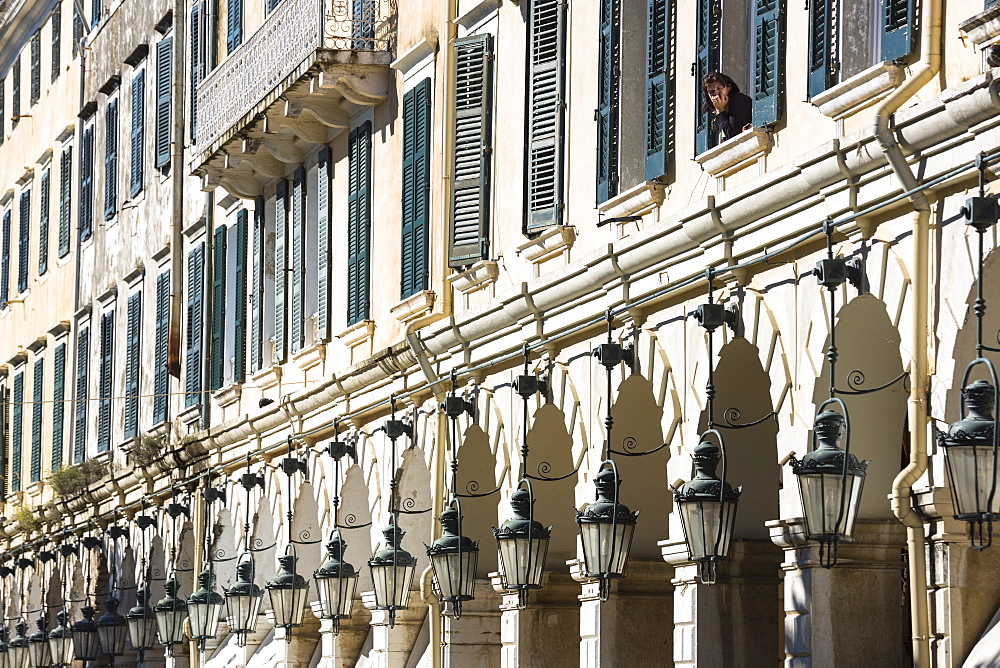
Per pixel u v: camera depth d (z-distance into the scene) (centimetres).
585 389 2950
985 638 2106
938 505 2119
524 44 3198
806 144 2403
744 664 2727
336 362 3953
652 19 2770
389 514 3644
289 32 3834
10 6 7131
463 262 3362
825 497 2073
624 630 2933
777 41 2456
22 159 7088
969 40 2102
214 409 4744
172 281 5053
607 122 2859
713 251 2588
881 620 2388
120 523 5569
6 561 6812
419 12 3622
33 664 5766
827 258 2239
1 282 7231
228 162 4297
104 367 5806
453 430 3234
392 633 3659
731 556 2730
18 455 6788
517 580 2825
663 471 2930
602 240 2920
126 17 5734
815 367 2361
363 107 3841
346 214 3931
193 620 4309
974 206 1930
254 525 4412
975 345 2106
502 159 3288
